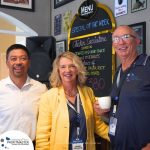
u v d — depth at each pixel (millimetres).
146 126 1960
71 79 2271
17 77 2400
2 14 4297
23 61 2396
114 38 2211
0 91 2387
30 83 2473
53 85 2369
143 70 2033
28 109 2387
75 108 2244
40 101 2328
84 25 3693
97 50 3465
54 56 3473
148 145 1916
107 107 2094
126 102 2031
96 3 3486
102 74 3385
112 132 2137
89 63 3605
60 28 4320
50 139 2236
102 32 3373
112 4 3301
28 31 4602
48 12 4598
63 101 2242
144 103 1977
